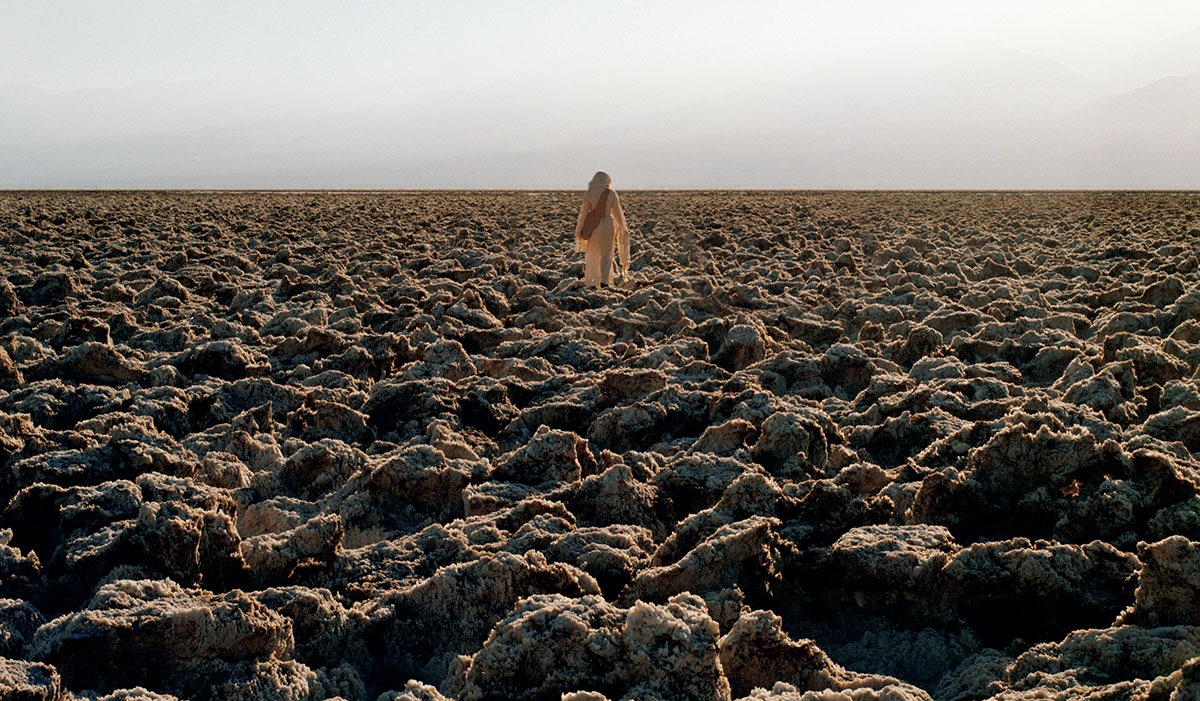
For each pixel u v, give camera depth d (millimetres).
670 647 3850
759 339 11039
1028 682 4211
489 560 4945
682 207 40844
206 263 20656
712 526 5641
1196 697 3379
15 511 5879
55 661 4102
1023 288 16281
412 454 6934
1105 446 6035
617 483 6293
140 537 5082
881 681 4262
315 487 7301
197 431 8633
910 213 36438
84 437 7250
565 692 3855
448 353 10672
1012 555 5062
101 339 11969
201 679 4215
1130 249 20469
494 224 30875
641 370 9102
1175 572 4508
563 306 15398
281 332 13055
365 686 4703
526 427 8594
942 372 9695
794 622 5320
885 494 6434
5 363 9562
